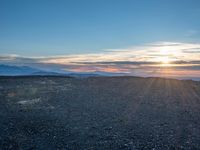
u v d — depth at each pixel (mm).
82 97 21812
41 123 13828
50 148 10406
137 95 22688
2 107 17891
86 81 33531
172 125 13328
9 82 32312
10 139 11438
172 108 17516
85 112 16375
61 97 21781
